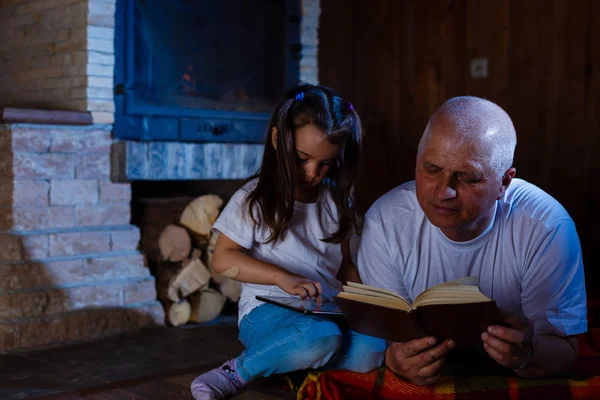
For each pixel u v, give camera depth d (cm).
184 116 362
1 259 301
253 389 220
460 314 149
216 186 406
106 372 259
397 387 180
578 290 176
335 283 216
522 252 177
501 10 470
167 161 352
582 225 438
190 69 368
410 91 522
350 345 202
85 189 324
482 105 163
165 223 344
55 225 315
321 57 573
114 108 334
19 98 368
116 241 330
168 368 265
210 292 347
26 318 297
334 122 194
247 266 197
